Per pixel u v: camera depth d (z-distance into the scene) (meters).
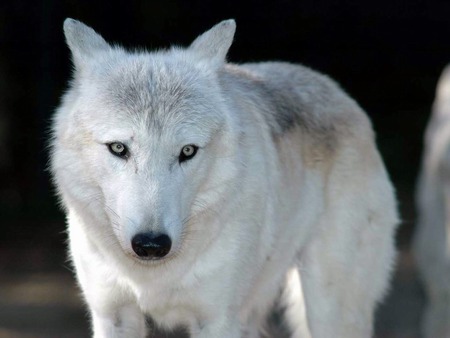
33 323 19.80
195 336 10.95
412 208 28.58
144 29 27.61
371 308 12.68
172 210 9.43
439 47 30.98
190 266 10.40
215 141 9.94
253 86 11.69
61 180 10.18
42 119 26.08
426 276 16.36
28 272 23.09
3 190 27.53
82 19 26.84
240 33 29.06
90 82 10.14
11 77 27.36
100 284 10.63
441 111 16.67
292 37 29.58
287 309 12.83
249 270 10.90
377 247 12.58
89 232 10.34
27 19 26.47
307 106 12.14
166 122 9.55
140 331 11.19
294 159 11.61
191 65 10.41
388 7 30.33
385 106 32.72
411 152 32.19
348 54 30.52
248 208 10.58
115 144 9.58
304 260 12.23
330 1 29.80
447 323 16.02
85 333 19.28
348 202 12.23
